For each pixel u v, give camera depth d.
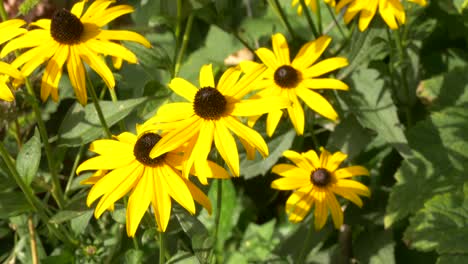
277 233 0.87
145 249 0.79
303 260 0.79
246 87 0.68
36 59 0.69
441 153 0.80
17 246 0.79
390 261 0.81
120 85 0.91
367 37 0.79
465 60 0.91
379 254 0.81
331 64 0.75
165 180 0.66
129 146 0.67
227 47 0.93
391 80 0.83
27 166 0.71
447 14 0.91
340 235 0.84
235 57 0.92
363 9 0.77
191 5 0.80
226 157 0.65
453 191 0.77
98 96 0.88
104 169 0.68
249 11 0.94
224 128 0.66
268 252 0.86
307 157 0.77
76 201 0.70
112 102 0.73
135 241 0.72
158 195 0.65
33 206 0.72
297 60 0.76
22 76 0.66
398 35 0.80
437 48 0.92
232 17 0.93
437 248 0.73
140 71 0.92
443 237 0.74
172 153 0.66
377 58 0.83
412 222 0.75
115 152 0.67
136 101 0.73
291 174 0.76
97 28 0.70
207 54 0.93
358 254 0.82
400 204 0.79
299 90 0.75
